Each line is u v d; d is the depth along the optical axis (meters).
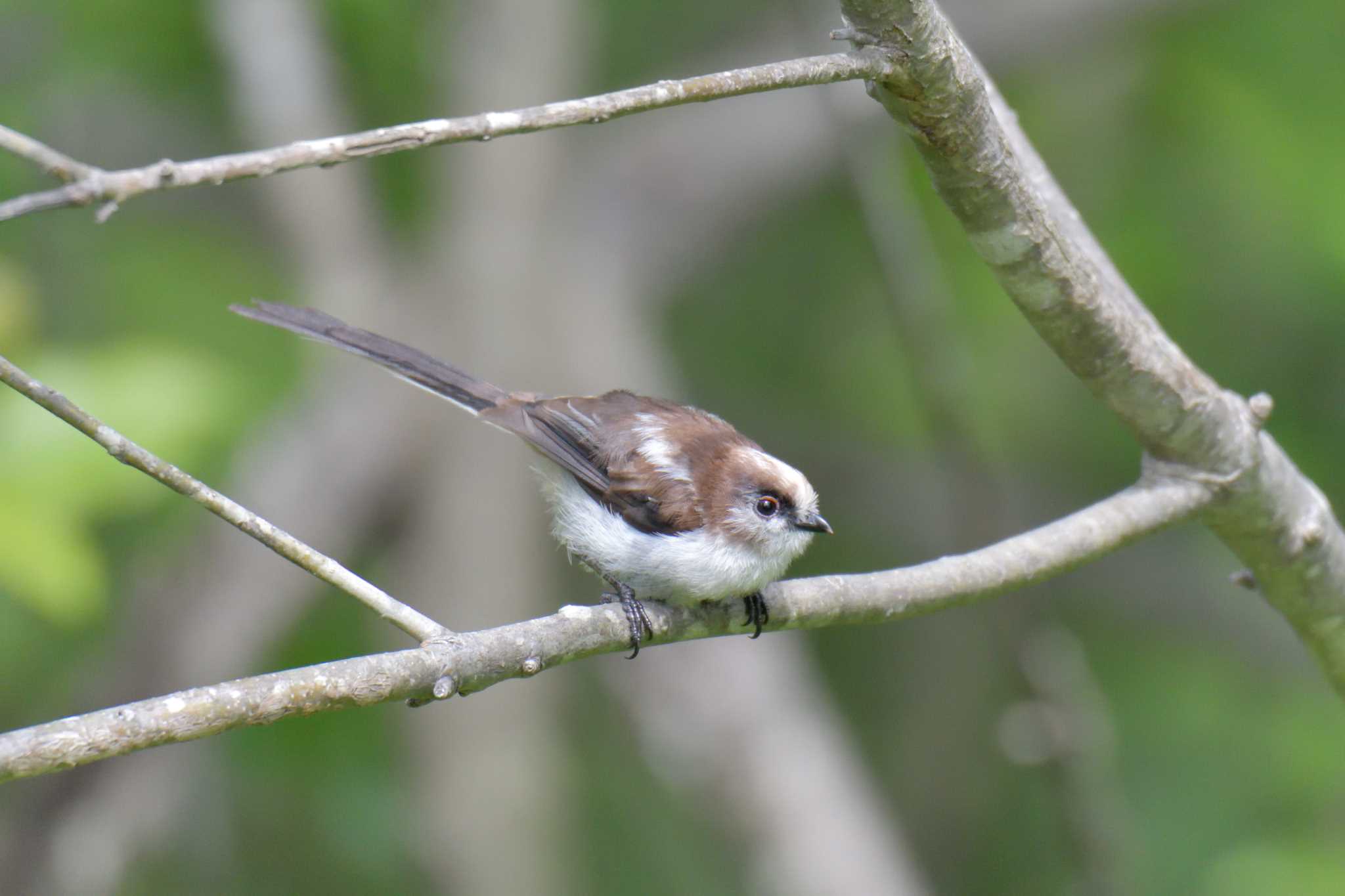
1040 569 6.80
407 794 11.34
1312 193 12.79
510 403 8.25
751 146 14.73
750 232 15.07
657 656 11.27
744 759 10.82
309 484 11.47
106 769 10.45
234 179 4.25
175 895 10.89
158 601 10.82
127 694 10.55
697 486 7.49
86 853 10.15
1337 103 13.20
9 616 10.79
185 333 11.92
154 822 10.54
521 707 11.56
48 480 8.27
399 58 13.16
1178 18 13.57
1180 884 12.14
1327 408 13.34
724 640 11.47
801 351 15.41
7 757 4.27
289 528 11.22
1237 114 13.34
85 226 12.34
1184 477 7.24
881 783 14.31
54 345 10.59
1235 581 7.88
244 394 11.38
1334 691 8.19
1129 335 6.80
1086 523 6.99
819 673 14.46
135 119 13.35
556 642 5.52
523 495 12.26
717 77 5.00
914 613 6.61
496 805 11.15
